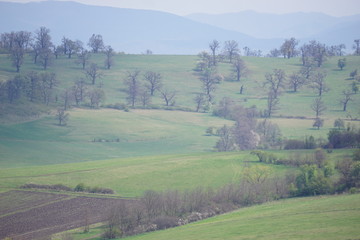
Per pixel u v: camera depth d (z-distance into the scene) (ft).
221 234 435.12
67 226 574.15
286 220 468.75
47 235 537.24
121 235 517.14
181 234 465.47
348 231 385.29
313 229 407.64
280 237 390.01
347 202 535.19
